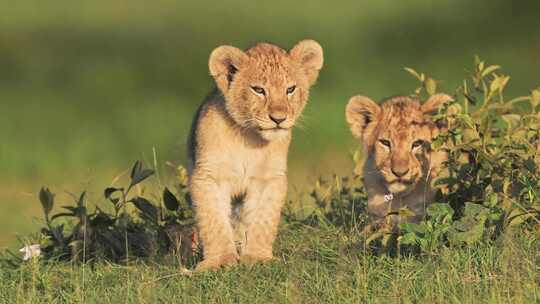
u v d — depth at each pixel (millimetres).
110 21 53781
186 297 10125
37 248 12234
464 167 11539
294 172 22516
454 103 11500
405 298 9609
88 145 31266
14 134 32906
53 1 59062
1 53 46062
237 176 11867
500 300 9398
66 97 39438
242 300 10062
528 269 9875
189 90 41281
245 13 54031
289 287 10023
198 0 57875
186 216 12922
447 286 9820
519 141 11352
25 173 28078
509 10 48812
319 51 12250
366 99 12664
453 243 10594
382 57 43750
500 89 11742
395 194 12062
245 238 11812
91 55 46281
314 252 11352
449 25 47875
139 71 43469
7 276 11688
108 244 12547
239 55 11805
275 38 48375
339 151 25359
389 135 12133
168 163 13641
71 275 11180
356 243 11141
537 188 11102
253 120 11617
